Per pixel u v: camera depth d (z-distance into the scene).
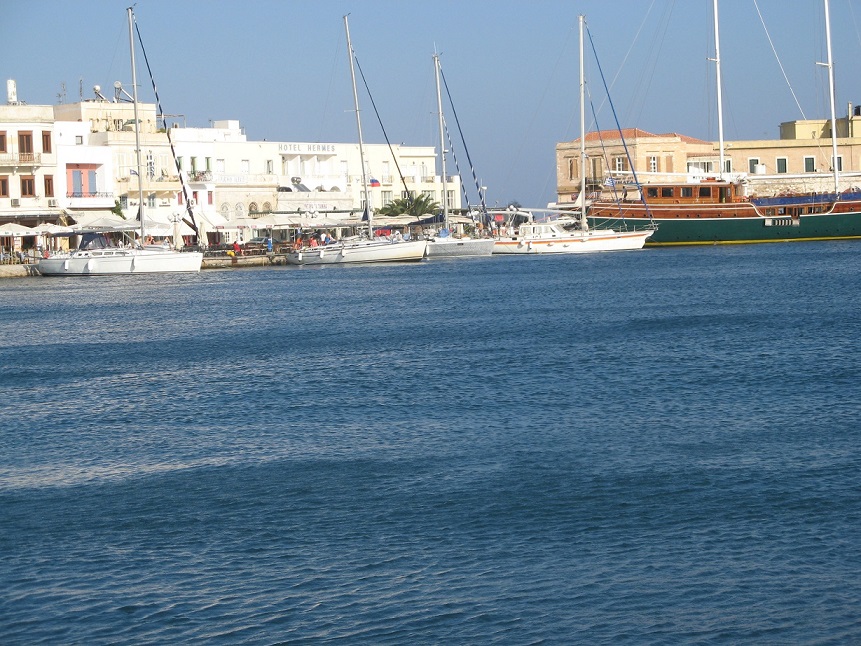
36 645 15.77
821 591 16.61
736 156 148.38
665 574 17.45
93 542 20.08
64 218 100.69
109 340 52.44
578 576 17.50
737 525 19.70
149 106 122.50
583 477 23.20
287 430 29.31
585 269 96.81
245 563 18.66
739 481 22.45
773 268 87.44
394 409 31.78
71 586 17.88
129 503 22.58
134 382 38.72
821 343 42.62
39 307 71.38
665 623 15.72
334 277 95.19
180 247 104.19
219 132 130.00
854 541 18.62
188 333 54.69
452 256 119.00
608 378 36.09
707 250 114.75
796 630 15.39
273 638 15.69
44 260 96.12
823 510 20.34
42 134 104.38
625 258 109.88
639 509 20.84
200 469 25.22
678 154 146.62
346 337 50.59
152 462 26.11
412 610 16.42
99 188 110.31
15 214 99.31
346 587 17.39
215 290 82.88
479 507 21.33
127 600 17.20
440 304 67.38
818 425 27.58
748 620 15.73
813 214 115.19
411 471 24.25
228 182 121.38
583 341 45.97
